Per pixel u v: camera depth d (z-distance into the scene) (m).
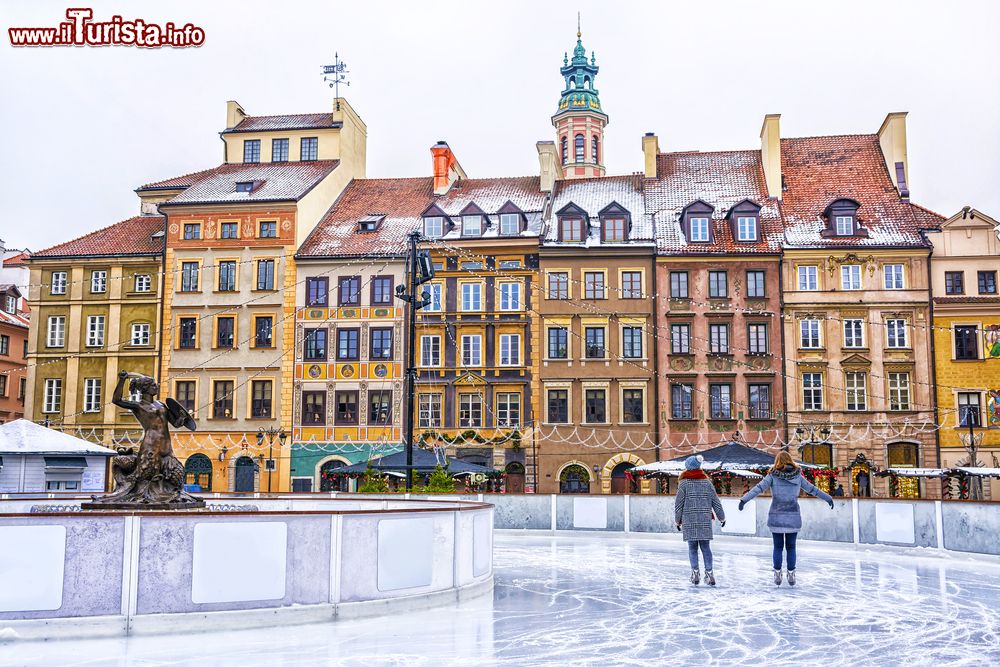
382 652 10.44
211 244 54.19
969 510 21.20
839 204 50.84
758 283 50.44
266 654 10.27
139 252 54.97
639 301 50.75
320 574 12.38
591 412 50.44
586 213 52.09
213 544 11.70
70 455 36.16
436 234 53.00
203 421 52.94
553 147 56.75
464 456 50.59
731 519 27.14
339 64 63.50
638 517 28.64
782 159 57.06
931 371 48.78
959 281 49.50
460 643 10.96
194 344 53.78
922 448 48.25
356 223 55.88
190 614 11.53
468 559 14.77
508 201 53.12
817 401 49.41
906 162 54.19
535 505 30.16
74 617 11.10
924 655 10.52
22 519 11.02
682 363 50.22
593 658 10.22
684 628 12.04
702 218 51.53
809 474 45.19
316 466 51.62
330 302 52.75
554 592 15.41
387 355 51.91
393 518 13.20
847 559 21.47
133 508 15.97
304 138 60.03
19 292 65.38
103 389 54.22
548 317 51.03
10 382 62.47
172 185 62.06
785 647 10.89
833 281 49.81
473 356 51.38
